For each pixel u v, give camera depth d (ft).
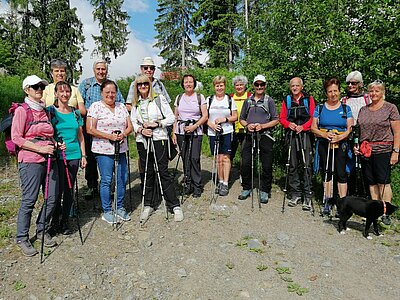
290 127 18.90
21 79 68.80
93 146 16.96
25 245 14.33
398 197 19.34
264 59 26.05
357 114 18.13
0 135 31.40
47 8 93.56
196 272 13.62
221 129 20.30
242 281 13.14
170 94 56.29
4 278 12.89
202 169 27.30
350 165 18.33
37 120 13.99
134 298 12.35
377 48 21.72
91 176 20.08
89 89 18.72
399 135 16.66
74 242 15.55
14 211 18.47
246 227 17.26
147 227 17.13
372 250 15.30
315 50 22.38
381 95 16.74
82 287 12.74
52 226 15.96
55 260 14.10
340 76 22.56
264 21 26.20
